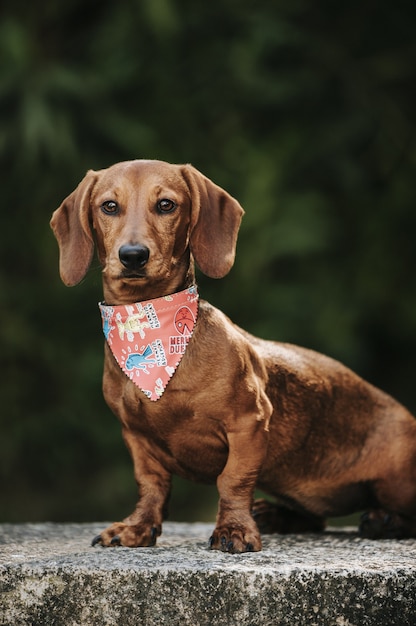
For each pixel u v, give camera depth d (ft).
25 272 48.62
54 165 45.62
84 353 46.73
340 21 50.65
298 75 48.57
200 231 17.43
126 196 16.85
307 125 49.01
